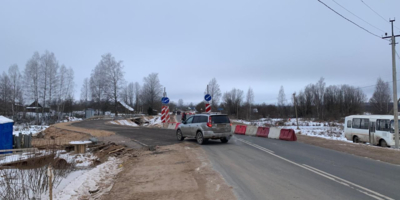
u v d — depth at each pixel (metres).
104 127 33.25
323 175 8.09
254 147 14.45
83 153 13.95
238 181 7.44
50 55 52.31
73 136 24.06
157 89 96.75
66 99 60.12
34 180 6.74
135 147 15.17
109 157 12.84
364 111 75.69
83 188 7.33
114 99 72.25
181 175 8.36
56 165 9.06
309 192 6.38
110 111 90.88
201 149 13.76
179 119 53.97
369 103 72.38
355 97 75.31
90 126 35.00
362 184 7.09
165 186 7.17
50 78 52.03
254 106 88.94
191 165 9.80
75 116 77.00
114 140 18.58
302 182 7.29
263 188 6.73
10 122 16.33
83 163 11.35
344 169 8.98
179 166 9.73
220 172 8.57
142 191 6.79
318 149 13.91
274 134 19.69
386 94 62.03
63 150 14.48
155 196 6.36
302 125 48.62
